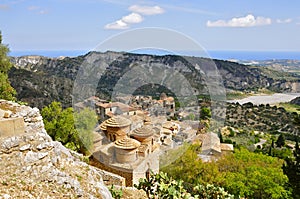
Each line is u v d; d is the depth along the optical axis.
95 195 3.85
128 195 4.96
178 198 5.19
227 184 11.61
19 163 3.62
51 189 3.55
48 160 3.89
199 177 9.63
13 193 3.25
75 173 4.07
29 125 4.43
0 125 3.79
